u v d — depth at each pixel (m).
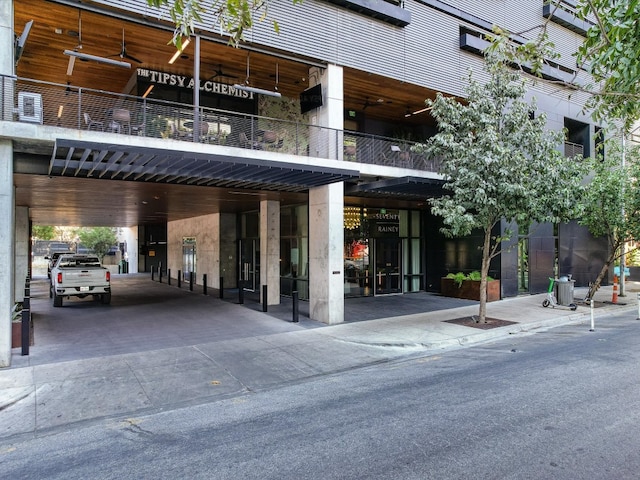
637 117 5.33
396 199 15.42
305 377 7.41
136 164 9.15
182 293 18.81
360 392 6.43
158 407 6.06
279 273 17.31
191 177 10.66
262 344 9.47
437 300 16.23
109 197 14.51
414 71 14.17
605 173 14.98
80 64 13.19
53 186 11.73
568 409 5.42
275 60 12.64
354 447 4.50
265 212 15.74
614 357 8.11
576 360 7.93
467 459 4.14
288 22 11.69
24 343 8.41
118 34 11.23
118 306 14.91
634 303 15.92
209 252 22.22
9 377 7.13
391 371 7.60
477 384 6.58
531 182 10.27
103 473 4.14
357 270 17.08
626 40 4.11
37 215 22.59
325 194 12.07
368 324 11.62
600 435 4.63
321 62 12.53
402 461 4.14
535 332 11.04
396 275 18.23
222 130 14.91
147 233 36.16
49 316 12.88
